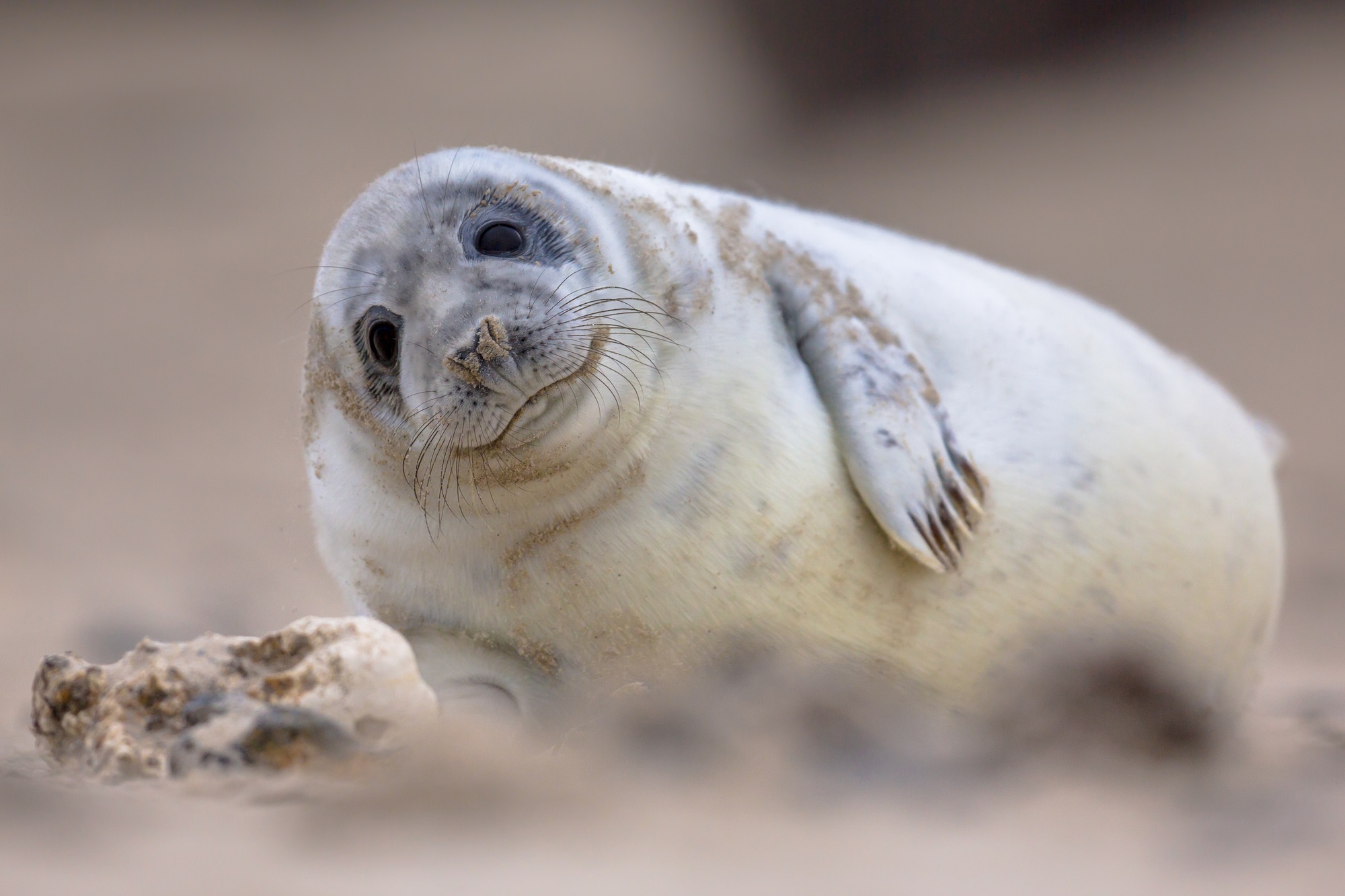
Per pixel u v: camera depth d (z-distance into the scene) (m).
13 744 18.19
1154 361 22.42
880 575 18.31
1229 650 21.56
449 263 17.75
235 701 14.55
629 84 107.00
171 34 107.25
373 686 14.70
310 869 11.09
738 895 10.46
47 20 108.44
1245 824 12.34
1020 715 18.45
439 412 17.05
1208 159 90.62
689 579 17.81
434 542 17.98
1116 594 19.83
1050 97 108.69
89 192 85.31
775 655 18.11
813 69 116.81
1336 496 46.59
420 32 110.38
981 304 20.69
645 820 12.62
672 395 18.06
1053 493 19.47
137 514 43.81
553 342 16.88
